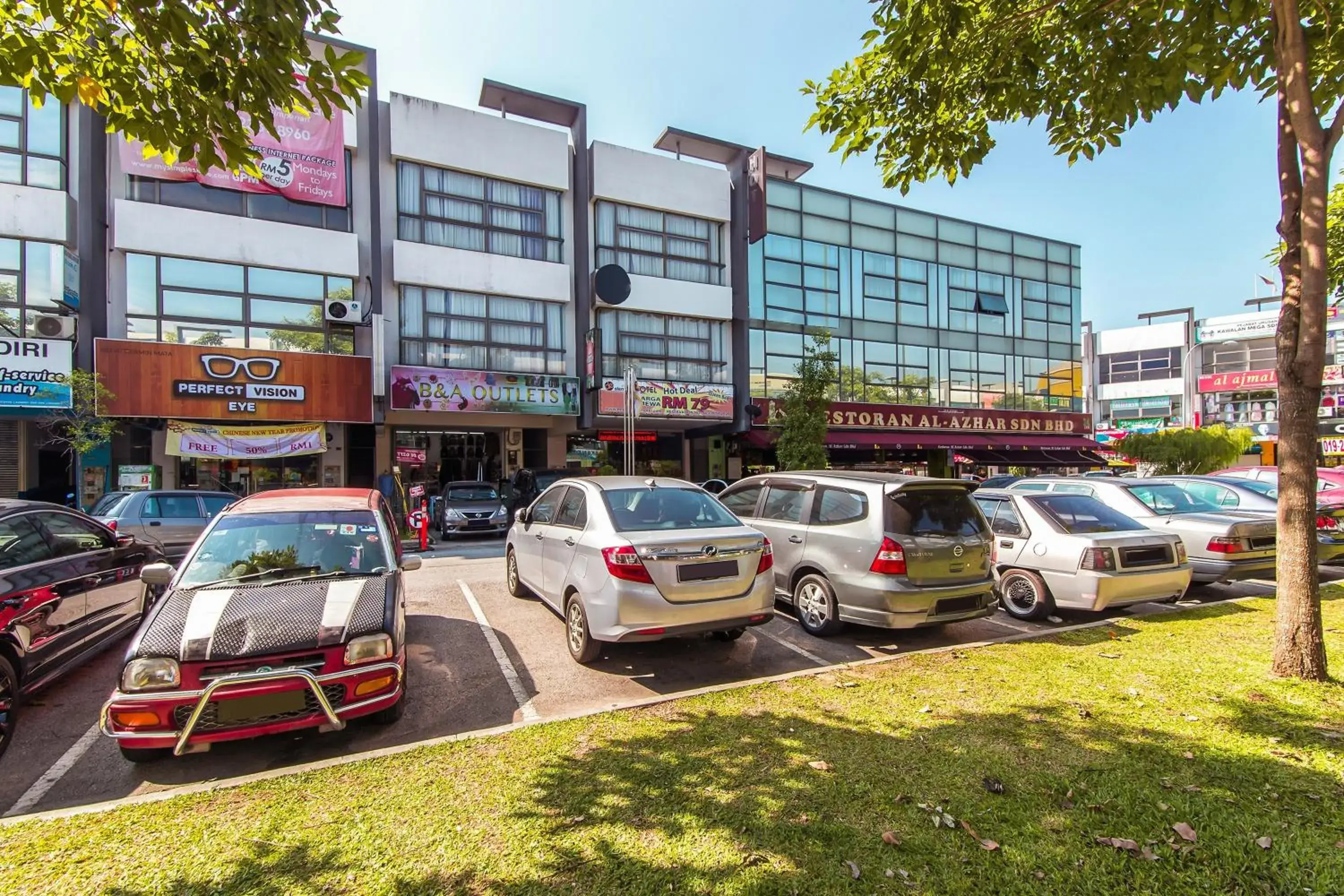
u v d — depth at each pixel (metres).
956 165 5.99
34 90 3.77
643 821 2.89
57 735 4.20
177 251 14.09
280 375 14.41
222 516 4.96
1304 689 4.25
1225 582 8.83
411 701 4.63
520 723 4.27
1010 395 26.06
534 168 18.12
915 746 3.58
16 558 4.47
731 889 2.43
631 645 5.92
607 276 18.12
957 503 6.09
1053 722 3.87
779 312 21.53
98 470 13.77
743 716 4.05
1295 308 4.51
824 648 5.87
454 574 9.66
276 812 3.02
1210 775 3.21
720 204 20.77
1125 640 5.62
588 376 18.16
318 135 15.45
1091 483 9.19
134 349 13.12
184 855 2.70
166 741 3.40
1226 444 27.47
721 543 5.14
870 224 23.47
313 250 15.36
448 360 16.94
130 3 3.46
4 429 13.48
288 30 3.55
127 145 13.68
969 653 5.32
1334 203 8.93
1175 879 2.46
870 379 23.19
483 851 2.69
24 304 12.45
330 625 3.85
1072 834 2.75
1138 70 4.97
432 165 16.94
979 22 5.23
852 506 6.10
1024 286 26.62
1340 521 8.62
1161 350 44.94
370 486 17.81
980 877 2.48
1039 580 6.70
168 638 3.62
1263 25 4.88
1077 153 5.73
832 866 2.56
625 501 5.59
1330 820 2.79
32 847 2.75
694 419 19.20
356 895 2.44
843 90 5.79
